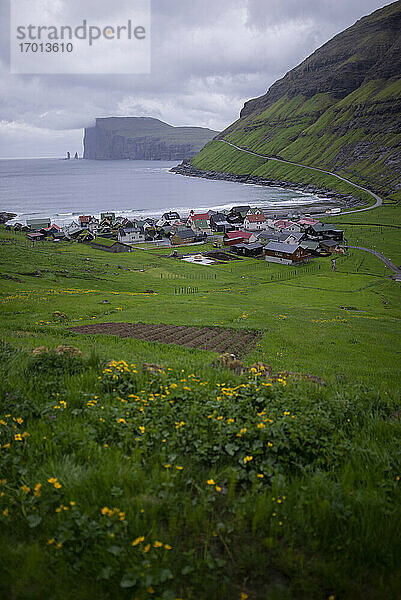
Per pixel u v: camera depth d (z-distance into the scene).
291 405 7.96
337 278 91.38
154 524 4.62
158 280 82.62
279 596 3.84
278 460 6.26
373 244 128.38
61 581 3.87
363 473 6.03
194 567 4.12
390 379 19.84
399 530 4.68
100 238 133.38
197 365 12.01
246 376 10.48
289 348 27.66
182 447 6.56
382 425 7.99
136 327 31.59
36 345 16.33
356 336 33.19
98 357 11.04
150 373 10.12
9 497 5.05
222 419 7.20
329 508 4.89
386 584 4.04
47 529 4.58
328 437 7.07
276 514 4.91
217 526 4.65
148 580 3.77
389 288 80.62
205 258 117.38
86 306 42.81
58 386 9.07
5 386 8.63
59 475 5.48
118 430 6.95
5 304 39.94
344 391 10.02
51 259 90.81
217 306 46.88
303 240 127.00
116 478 5.45
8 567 3.92
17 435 6.34
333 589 4.02
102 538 4.41
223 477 5.83
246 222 162.88
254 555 4.34
